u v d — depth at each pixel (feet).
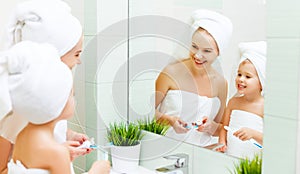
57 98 2.79
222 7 4.00
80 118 5.46
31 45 2.86
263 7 3.61
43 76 2.73
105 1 5.10
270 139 3.09
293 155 2.93
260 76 3.66
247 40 3.77
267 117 3.11
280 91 2.99
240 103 3.88
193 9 4.31
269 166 3.12
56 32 3.67
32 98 2.72
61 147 2.86
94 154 5.30
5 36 3.87
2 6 5.28
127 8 5.27
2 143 4.02
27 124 2.98
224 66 4.02
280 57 2.97
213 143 4.18
